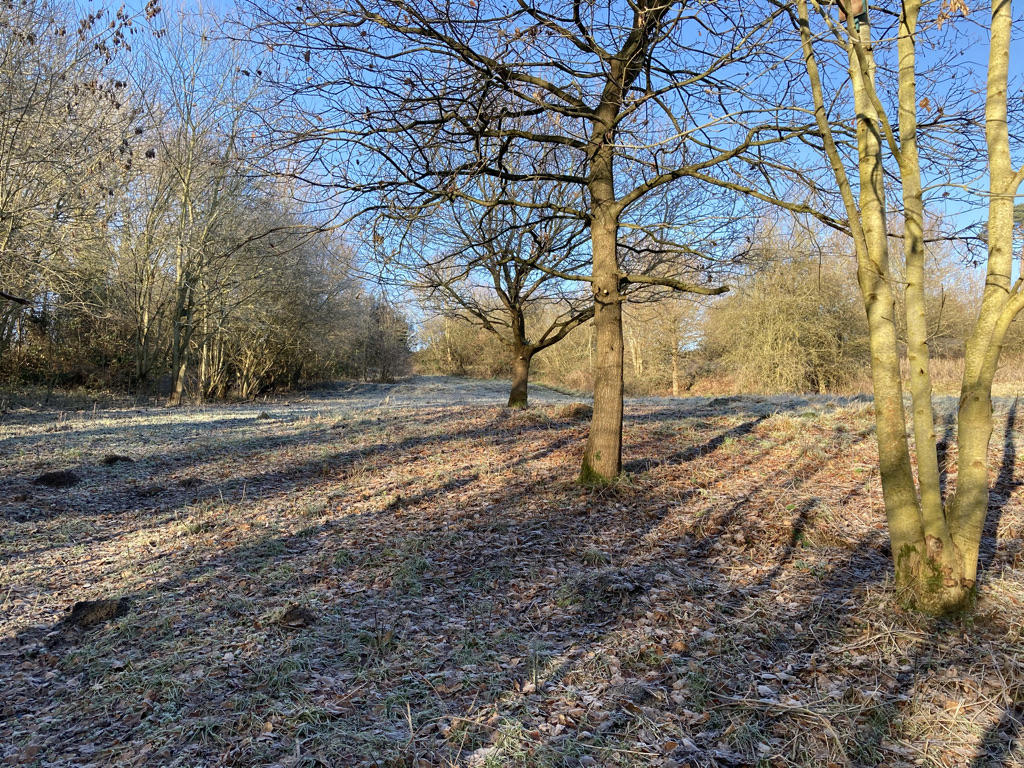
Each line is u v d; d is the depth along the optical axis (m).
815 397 14.04
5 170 14.62
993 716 3.00
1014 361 22.33
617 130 6.80
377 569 5.33
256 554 5.75
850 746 2.87
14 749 3.05
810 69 4.23
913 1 3.88
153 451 10.26
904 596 3.98
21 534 6.23
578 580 4.82
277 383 31.23
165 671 3.76
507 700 3.35
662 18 5.70
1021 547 4.85
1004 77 3.78
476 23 5.43
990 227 3.80
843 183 4.19
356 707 3.37
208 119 20.61
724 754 2.86
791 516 5.93
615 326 7.19
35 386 21.52
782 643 3.84
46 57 15.34
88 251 17.84
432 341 49.22
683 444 9.27
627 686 3.44
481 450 9.89
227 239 21.28
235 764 2.92
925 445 3.92
